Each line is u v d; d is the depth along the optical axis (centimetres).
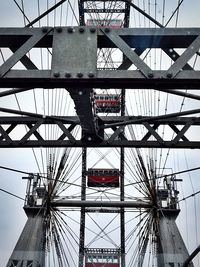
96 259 3897
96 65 905
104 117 1705
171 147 1582
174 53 991
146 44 966
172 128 1684
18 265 2939
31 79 907
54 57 909
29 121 1709
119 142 1599
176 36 946
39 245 3033
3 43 978
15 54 920
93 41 921
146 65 912
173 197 3256
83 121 1491
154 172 3145
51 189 3150
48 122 1639
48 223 3125
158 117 1550
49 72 906
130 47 949
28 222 3147
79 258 3938
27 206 3183
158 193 3183
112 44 960
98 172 3981
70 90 1202
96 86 936
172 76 906
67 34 927
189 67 948
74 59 907
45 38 949
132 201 3195
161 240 3086
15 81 916
